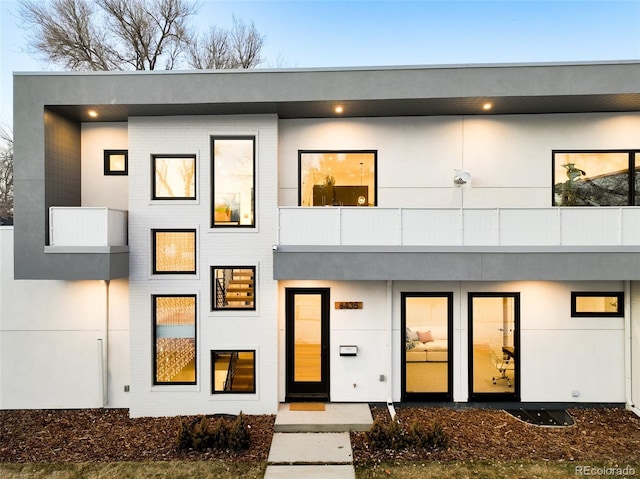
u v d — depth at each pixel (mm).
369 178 8180
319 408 7828
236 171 8000
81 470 5824
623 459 6016
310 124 8156
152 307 7914
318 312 8195
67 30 14086
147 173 7898
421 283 8133
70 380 8250
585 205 8031
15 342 8258
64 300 8281
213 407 7805
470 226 7117
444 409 7938
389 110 7777
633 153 7988
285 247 7195
